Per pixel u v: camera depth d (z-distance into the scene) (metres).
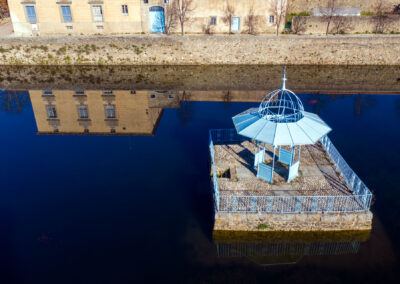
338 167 16.30
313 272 12.45
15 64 38.72
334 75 35.22
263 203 14.14
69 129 24.56
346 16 39.78
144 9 40.09
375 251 13.26
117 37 37.53
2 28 45.25
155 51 37.97
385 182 16.91
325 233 13.80
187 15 40.31
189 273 12.54
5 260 13.17
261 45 37.31
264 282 12.06
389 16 39.47
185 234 14.30
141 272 12.56
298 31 40.41
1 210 15.79
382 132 22.45
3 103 29.78
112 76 35.94
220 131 21.05
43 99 30.38
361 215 13.44
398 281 11.96
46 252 13.45
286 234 13.86
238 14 40.12
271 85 32.72
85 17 40.44
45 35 41.28
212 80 34.41
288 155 16.33
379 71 36.00
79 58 38.44
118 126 24.66
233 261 13.05
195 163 19.38
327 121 24.38
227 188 15.14
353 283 11.92
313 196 13.62
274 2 39.16
